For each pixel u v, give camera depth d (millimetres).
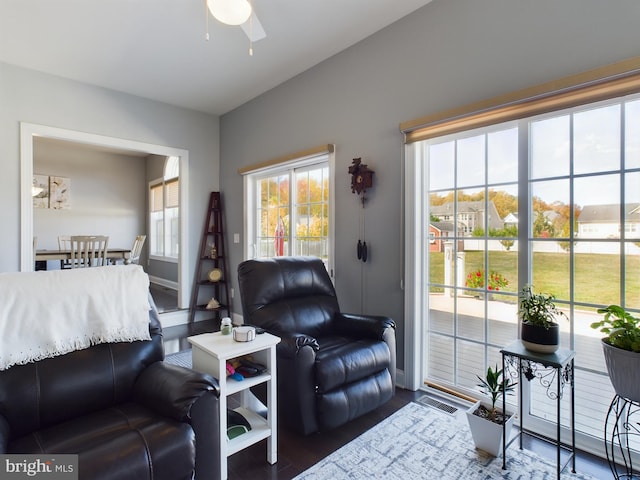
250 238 4277
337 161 3125
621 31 1709
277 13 2549
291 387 1872
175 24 2684
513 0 2070
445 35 2377
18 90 3334
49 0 2393
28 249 3387
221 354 1591
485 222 2271
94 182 7078
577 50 1841
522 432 1937
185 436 1280
